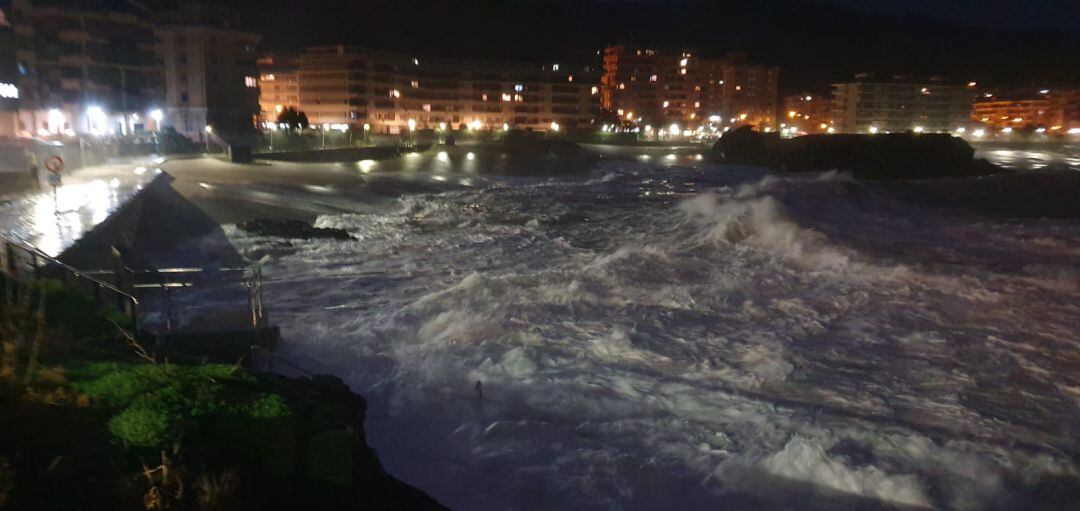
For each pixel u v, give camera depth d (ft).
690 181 217.36
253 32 273.75
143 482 17.49
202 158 170.81
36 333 26.32
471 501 27.99
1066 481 30.89
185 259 80.28
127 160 152.25
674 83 585.22
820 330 54.54
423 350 48.06
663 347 49.52
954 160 268.82
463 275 76.59
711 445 33.55
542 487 29.25
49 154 117.19
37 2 202.49
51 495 16.62
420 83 430.61
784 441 34.01
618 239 99.35
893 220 118.52
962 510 28.45
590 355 47.57
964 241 96.78
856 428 35.63
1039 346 50.72
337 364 44.80
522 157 266.77
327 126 372.58
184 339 39.27
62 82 204.03
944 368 45.85
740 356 47.88
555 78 461.37
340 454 20.70
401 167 217.97
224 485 17.56
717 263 79.66
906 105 540.93
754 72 604.90
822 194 142.61
